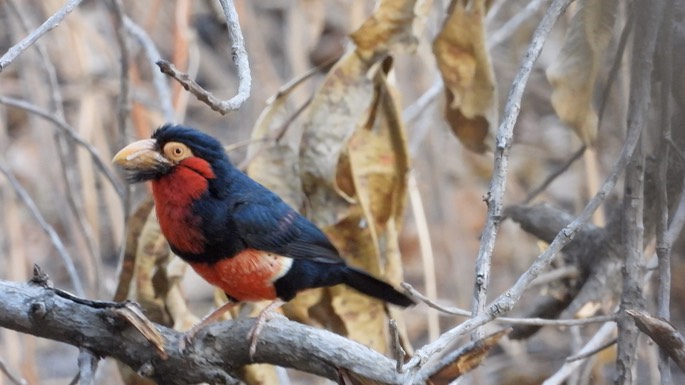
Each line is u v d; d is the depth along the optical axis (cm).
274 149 1034
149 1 1538
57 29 1452
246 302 1020
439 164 1494
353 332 1007
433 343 655
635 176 859
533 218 1075
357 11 1350
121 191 1130
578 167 1406
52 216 1670
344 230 1006
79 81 1399
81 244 1338
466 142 1038
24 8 1453
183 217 873
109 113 1489
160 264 984
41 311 749
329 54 1584
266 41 1577
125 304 755
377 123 1020
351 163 1002
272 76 1419
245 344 774
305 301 1017
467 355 669
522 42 1633
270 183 1029
